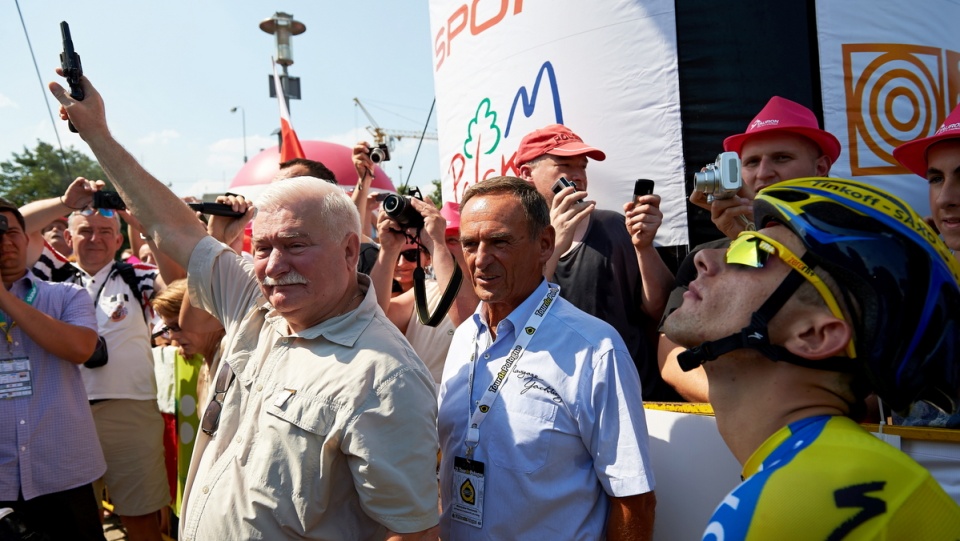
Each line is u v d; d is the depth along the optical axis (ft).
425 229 8.13
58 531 10.09
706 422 6.19
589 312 8.61
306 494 5.09
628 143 9.58
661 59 9.37
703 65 9.27
